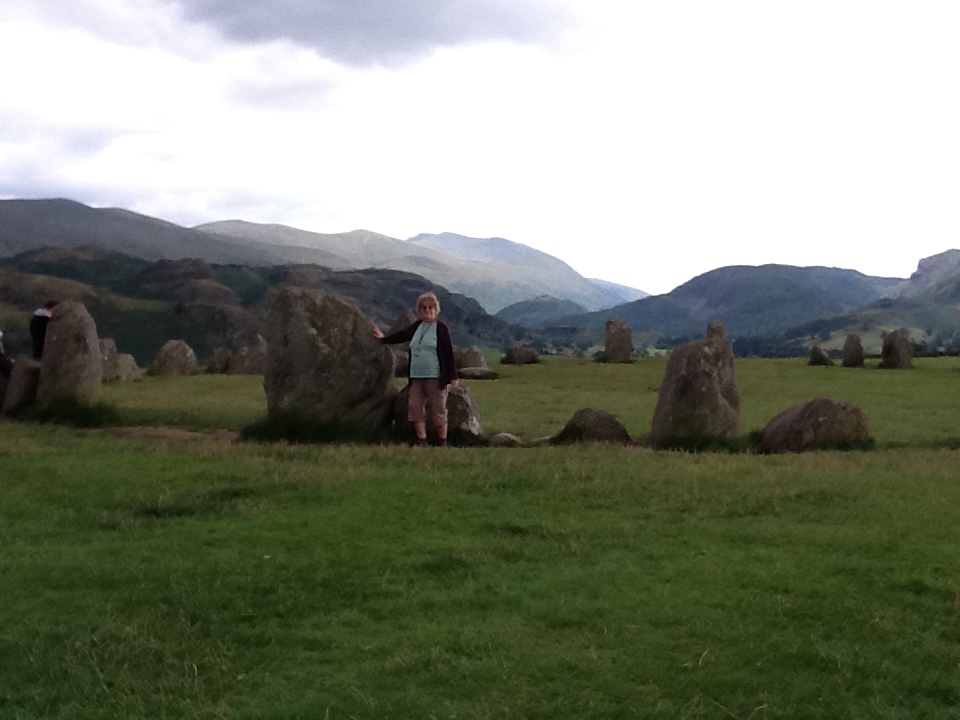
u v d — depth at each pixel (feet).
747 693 18.60
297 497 36.63
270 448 50.52
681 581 25.57
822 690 18.65
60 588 25.30
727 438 56.95
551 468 43.16
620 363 163.53
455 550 28.68
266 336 60.85
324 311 59.77
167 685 19.02
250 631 21.97
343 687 18.81
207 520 32.99
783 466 44.75
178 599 24.14
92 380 68.69
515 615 22.93
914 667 19.75
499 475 40.96
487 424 70.38
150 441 54.03
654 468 43.68
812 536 30.42
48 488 38.27
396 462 45.57
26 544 29.96
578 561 27.71
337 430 58.44
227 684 19.19
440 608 23.47
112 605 23.72
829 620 22.50
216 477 40.65
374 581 25.52
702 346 57.98
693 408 56.80
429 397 55.83
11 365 75.97
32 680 19.42
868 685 18.90
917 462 46.62
